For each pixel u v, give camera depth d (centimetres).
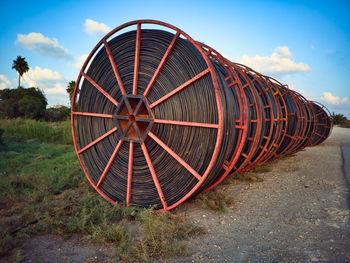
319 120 1575
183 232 406
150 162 493
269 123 801
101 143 575
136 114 509
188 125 463
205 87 447
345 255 339
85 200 524
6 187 598
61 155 1098
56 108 3478
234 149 588
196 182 463
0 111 2956
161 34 489
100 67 573
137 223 452
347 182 737
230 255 346
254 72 825
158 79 489
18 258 326
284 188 682
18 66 5534
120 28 522
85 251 358
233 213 505
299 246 369
